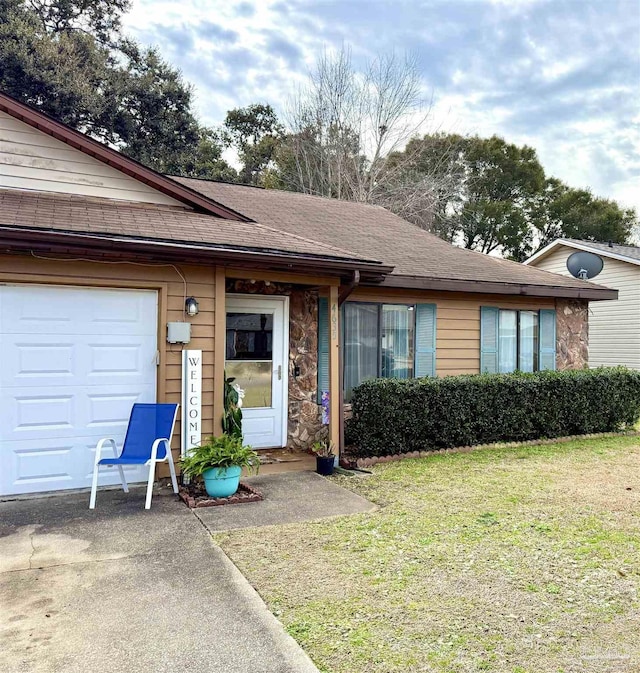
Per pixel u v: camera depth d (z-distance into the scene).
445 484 6.15
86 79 21.11
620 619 3.22
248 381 7.62
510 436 8.63
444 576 3.77
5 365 5.25
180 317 5.87
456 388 7.90
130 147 22.84
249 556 4.05
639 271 15.86
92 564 3.85
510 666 2.75
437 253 10.22
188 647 2.86
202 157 25.30
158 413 5.55
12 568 3.77
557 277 10.59
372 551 4.18
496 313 9.82
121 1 23.59
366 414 7.21
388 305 8.72
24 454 5.32
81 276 5.43
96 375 5.60
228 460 5.29
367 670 2.70
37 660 2.73
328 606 3.33
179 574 3.72
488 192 30.55
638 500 5.60
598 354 17.16
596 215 30.98
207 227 6.36
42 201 5.89
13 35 19.67
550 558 4.10
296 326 8.00
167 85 23.52
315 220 10.34
